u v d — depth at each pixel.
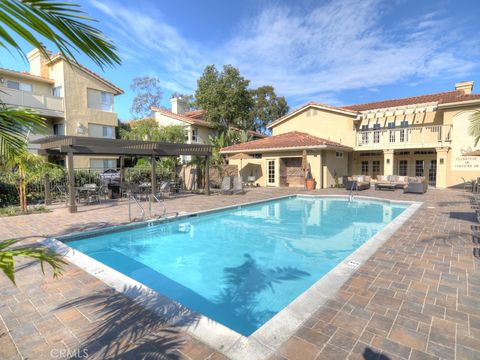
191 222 10.43
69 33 1.63
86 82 22.17
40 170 10.47
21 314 3.30
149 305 3.47
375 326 3.04
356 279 4.27
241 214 11.96
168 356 2.54
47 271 4.63
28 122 2.72
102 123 23.17
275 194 16.59
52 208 11.76
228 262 6.53
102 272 4.55
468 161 18.11
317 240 8.25
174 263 6.51
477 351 2.64
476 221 8.51
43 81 21.11
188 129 28.08
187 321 3.10
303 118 24.64
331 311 3.34
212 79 30.41
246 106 31.80
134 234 8.64
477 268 4.72
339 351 2.63
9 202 12.59
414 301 3.60
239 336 2.83
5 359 2.52
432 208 10.96
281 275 5.77
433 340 2.80
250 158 20.80
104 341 2.77
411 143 19.80
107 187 15.45
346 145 22.47
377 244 6.09
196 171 20.02
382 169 24.19
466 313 3.31
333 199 15.52
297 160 21.38
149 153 13.68
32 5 1.52
